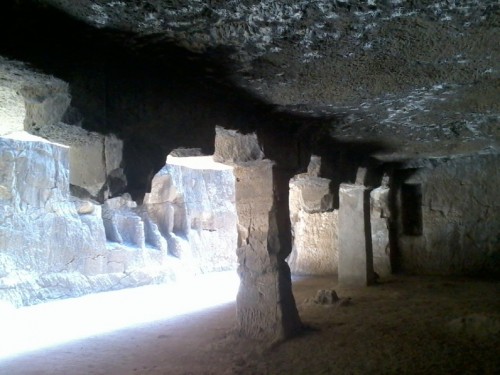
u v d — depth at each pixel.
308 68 2.86
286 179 4.18
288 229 4.11
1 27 2.03
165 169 9.14
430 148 5.84
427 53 2.63
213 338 4.07
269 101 3.56
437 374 3.01
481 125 4.56
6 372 3.36
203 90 3.23
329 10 2.10
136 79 2.70
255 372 3.19
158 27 2.26
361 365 3.23
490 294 5.56
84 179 2.69
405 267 7.52
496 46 2.52
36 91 2.40
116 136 2.57
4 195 6.26
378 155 6.23
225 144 3.91
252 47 2.53
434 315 4.55
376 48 2.55
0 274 5.91
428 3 2.04
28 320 5.20
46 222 6.74
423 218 7.43
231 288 7.50
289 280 4.05
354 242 6.44
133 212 8.88
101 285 7.35
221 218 10.71
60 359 3.65
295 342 3.78
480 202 7.04
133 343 4.07
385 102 3.66
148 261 8.34
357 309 4.96
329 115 4.05
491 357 3.26
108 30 2.28
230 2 2.02
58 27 2.21
